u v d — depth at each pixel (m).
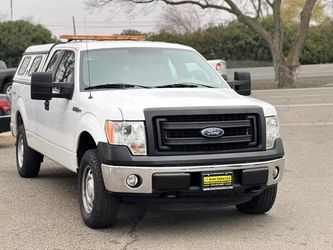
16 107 9.40
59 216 6.66
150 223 6.37
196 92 6.41
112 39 7.99
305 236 5.80
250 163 5.75
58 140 7.22
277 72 30.34
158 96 6.03
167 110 5.59
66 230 6.07
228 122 5.73
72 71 7.07
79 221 6.43
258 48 47.84
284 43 46.03
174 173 5.50
